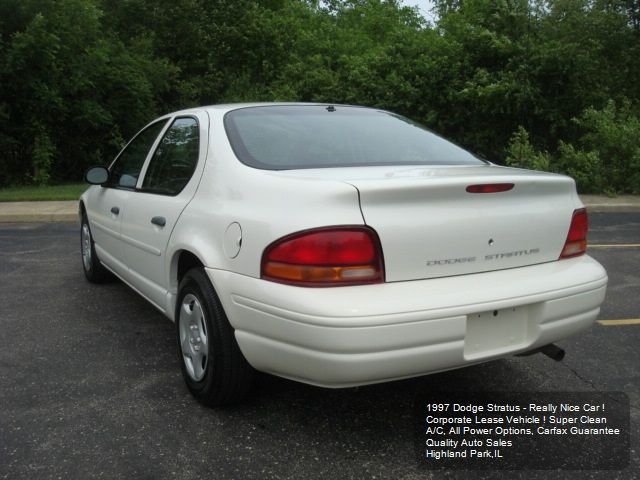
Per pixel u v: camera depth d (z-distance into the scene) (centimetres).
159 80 1844
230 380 299
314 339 244
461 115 1622
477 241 276
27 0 1510
